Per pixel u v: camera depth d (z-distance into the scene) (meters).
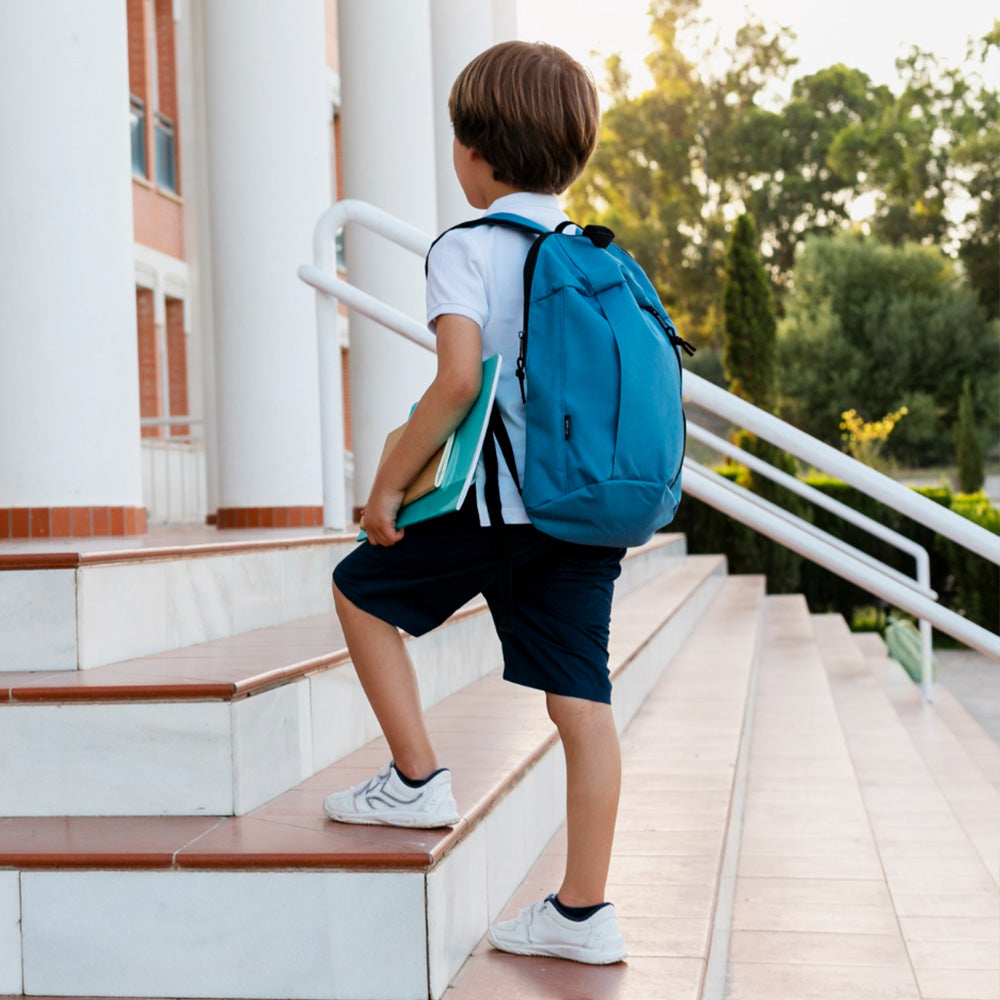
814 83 40.50
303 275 3.90
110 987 1.90
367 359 6.48
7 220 3.69
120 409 3.85
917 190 38.91
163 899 1.89
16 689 2.18
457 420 1.84
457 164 2.01
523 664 1.97
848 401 33.16
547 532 1.80
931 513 2.48
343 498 4.06
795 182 39.56
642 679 4.77
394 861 1.84
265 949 1.87
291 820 2.09
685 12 40.22
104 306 3.80
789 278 39.75
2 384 3.71
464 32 7.22
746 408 2.71
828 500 6.62
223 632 3.04
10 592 2.46
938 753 5.55
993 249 37.25
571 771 1.98
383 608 1.99
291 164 6.09
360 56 6.41
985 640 2.70
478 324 1.83
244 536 4.51
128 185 3.94
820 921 2.84
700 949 2.08
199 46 8.91
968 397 27.00
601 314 1.81
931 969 2.60
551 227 1.95
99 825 2.10
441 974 1.87
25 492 3.70
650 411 1.78
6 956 1.92
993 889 3.22
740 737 4.07
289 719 2.35
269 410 6.06
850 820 3.66
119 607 2.59
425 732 2.05
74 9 3.72
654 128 39.66
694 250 39.25
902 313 33.50
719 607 8.73
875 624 12.80
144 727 2.15
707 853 2.72
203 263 8.71
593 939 2.00
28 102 3.67
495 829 2.29
